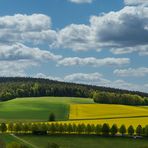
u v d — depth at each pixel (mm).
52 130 170375
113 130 168875
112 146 140625
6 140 149500
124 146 141125
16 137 159500
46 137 160875
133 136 164750
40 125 170250
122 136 165250
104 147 138000
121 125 170375
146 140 156125
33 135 166750
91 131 170625
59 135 166625
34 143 144125
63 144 143375
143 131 165625
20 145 123250
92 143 147000
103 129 169000
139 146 141375
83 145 141875
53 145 129000
